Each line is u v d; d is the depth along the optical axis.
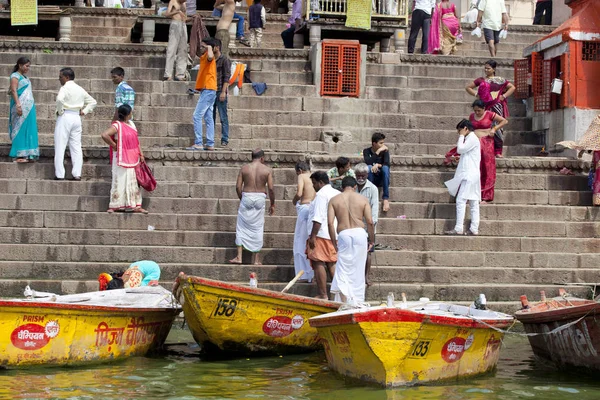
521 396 10.24
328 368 11.58
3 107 19.16
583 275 15.25
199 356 12.34
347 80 20.16
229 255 15.28
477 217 15.90
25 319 10.97
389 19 21.55
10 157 17.25
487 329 11.14
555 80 18.80
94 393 10.09
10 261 14.98
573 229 16.19
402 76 20.72
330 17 21.16
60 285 14.25
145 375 11.06
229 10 20.28
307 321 12.30
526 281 15.20
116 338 11.76
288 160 17.30
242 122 19.39
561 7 26.80
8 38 24.89
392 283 14.81
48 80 19.91
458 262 15.43
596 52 18.75
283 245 15.61
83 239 15.52
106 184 16.52
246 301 11.84
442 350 10.68
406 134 19.31
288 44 23.41
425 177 17.00
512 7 30.05
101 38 24.94
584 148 16.62
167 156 17.20
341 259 12.77
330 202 12.95
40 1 27.33
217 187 16.52
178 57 20.11
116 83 17.62
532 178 17.17
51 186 16.47
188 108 19.30
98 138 18.84
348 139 19.20
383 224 16.03
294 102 19.77
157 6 23.08
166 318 12.59
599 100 18.62
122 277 13.43
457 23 23.22
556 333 11.49
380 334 10.10
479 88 18.14
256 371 11.40
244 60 20.84
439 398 10.02
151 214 15.89
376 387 10.47
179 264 14.88
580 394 10.38
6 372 10.98
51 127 18.95
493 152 16.75
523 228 16.16
